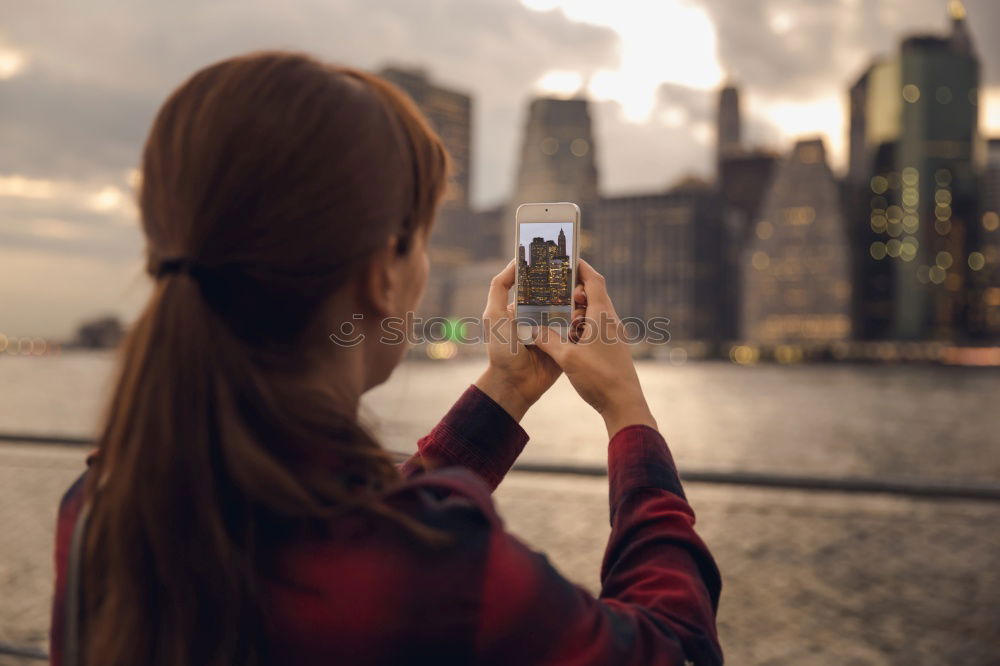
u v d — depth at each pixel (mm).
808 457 54344
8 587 4801
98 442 607
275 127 586
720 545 6910
